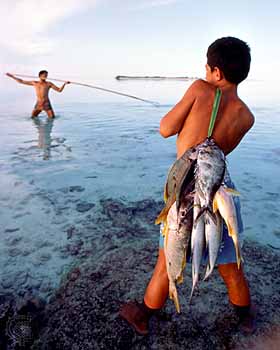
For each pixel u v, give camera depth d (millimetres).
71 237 3900
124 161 7035
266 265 3141
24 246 3705
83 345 2289
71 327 2432
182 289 2746
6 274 3225
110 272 3021
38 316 2646
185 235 1834
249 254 3334
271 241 3844
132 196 5145
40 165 6660
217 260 1963
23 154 7457
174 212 1854
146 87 35062
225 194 1748
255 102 19609
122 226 4168
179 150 1986
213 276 2924
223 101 1873
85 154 7539
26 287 3039
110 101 20094
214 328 2373
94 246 3697
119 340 2297
